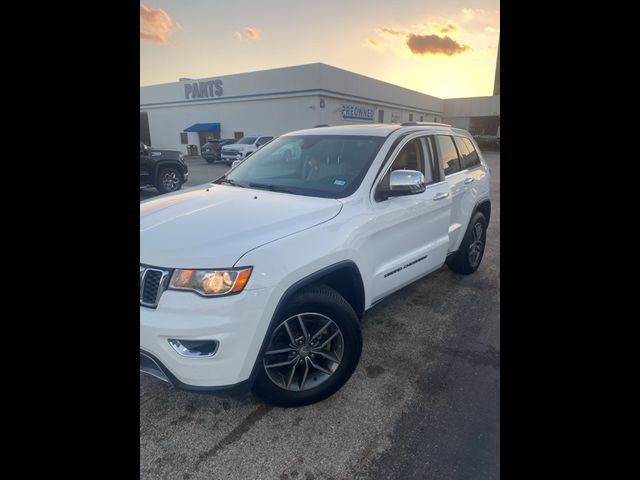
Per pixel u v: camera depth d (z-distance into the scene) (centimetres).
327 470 198
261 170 342
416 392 254
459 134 432
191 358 196
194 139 3353
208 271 196
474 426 225
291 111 2767
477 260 457
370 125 362
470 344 310
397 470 197
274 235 220
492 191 1120
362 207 269
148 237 220
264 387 226
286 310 220
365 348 304
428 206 323
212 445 213
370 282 269
